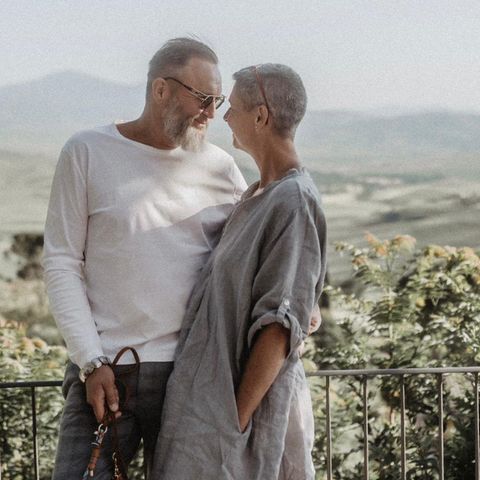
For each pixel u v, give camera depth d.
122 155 2.58
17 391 4.45
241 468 2.42
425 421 4.43
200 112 2.57
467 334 4.42
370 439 4.46
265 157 2.50
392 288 4.79
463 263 4.71
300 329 2.37
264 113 2.45
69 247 2.56
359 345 4.57
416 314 4.66
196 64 2.56
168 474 2.46
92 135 2.58
